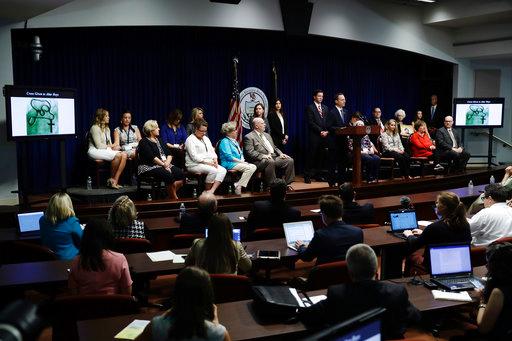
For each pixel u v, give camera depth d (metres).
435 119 11.97
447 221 4.24
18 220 5.37
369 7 10.73
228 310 3.01
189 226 5.12
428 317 3.72
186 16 8.63
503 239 4.47
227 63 10.28
